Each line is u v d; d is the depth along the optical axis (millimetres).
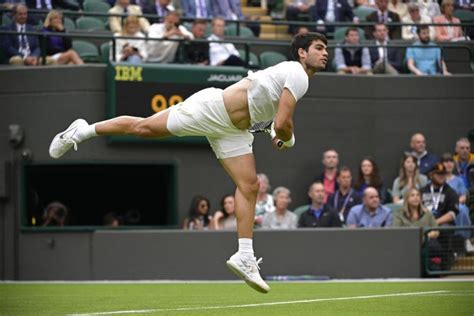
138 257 30703
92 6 39062
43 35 34031
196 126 18219
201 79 34062
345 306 20172
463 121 37406
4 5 36750
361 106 36688
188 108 18203
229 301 21609
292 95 17703
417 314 18484
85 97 33344
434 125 37219
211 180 34656
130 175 35594
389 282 27938
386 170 36906
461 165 35438
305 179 35938
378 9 40969
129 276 30766
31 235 32062
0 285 28000
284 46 37312
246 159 18203
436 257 30578
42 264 31859
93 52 36156
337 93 36406
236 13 41812
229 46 36344
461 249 30703
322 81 36219
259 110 17984
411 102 37094
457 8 41781
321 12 41250
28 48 35062
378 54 37969
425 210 31656
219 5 41406
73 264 31391
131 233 30766
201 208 32719
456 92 37312
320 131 36188
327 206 31953
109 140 33312
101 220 36000
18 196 33094
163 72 33656
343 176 32969
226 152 18234
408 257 30562
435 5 41406
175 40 34375
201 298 22484
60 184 35562
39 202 35312
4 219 33000
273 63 37156
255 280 18000
